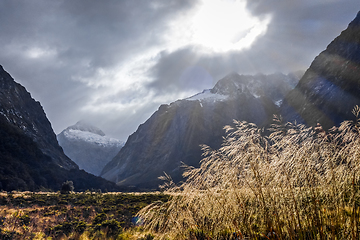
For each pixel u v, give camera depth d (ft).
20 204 70.74
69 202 81.56
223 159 15.48
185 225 16.17
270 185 13.53
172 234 16.30
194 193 15.94
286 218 13.02
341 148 13.19
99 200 86.84
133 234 33.27
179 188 17.54
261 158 14.49
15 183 243.40
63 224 40.37
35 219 46.75
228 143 15.58
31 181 279.69
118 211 58.18
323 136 13.99
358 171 11.97
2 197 83.82
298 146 13.93
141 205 67.56
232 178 14.46
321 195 12.64
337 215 12.14
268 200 13.25
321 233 11.81
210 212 15.53
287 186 13.29
